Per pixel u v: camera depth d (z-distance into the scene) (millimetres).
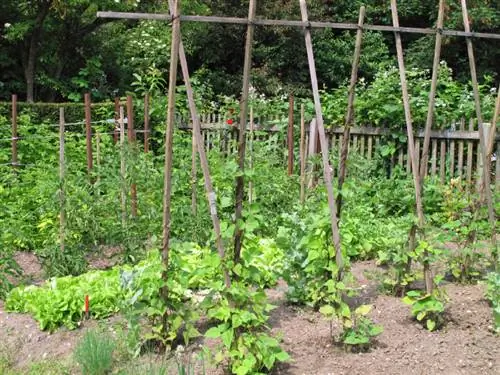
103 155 8438
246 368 3998
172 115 4254
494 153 9211
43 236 7082
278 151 9758
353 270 6473
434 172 9508
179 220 6898
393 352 4582
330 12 18219
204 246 6805
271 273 5922
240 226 4238
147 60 14258
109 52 14555
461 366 4422
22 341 4848
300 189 8156
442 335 4863
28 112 10867
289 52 16203
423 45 17328
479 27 17047
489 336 4852
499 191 6715
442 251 5496
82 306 5078
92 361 4262
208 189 4234
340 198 4809
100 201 6621
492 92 10773
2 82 13586
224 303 4203
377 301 5555
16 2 12797
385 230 7191
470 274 6039
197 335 4516
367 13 18234
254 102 10398
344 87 11234
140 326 4668
